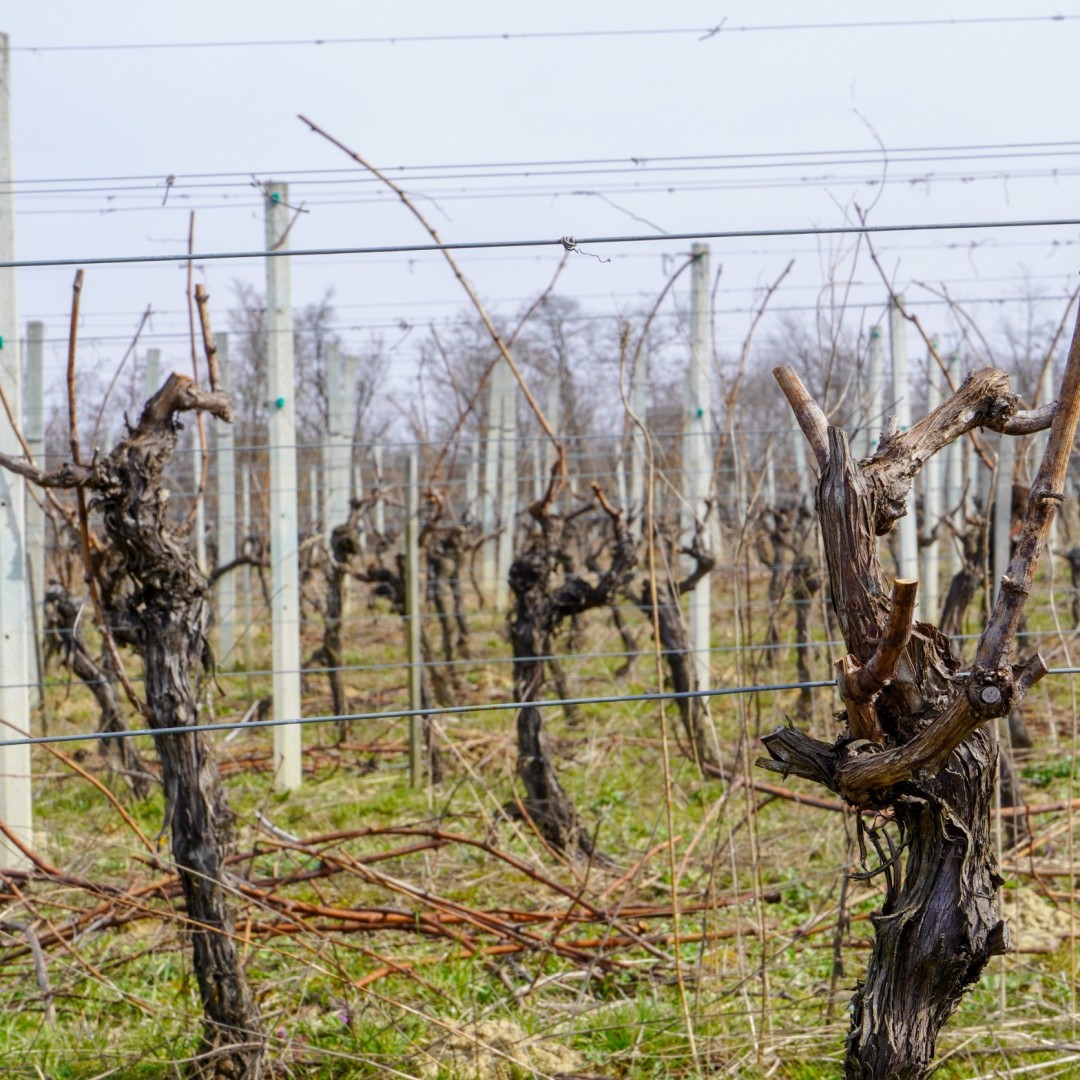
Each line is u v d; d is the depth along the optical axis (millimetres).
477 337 15250
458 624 13406
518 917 5215
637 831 7094
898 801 2459
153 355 13055
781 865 6129
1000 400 2611
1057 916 5469
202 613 4055
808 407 2625
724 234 3055
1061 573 15727
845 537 2504
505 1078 4109
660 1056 4215
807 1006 4516
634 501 10359
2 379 6625
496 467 19516
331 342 13562
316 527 13828
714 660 10484
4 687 6445
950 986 2531
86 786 8469
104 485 3885
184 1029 4352
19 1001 4688
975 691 2184
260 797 8367
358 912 5027
